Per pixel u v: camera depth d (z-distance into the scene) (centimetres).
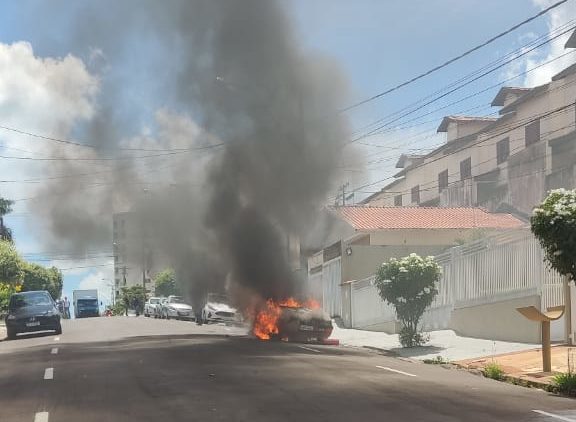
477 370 1248
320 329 1995
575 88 3297
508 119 3816
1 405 858
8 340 2259
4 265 4109
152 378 1052
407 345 1709
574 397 925
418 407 804
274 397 865
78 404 843
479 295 1792
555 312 1178
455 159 4400
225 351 1502
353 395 886
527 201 3628
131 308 6656
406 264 1698
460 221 3469
